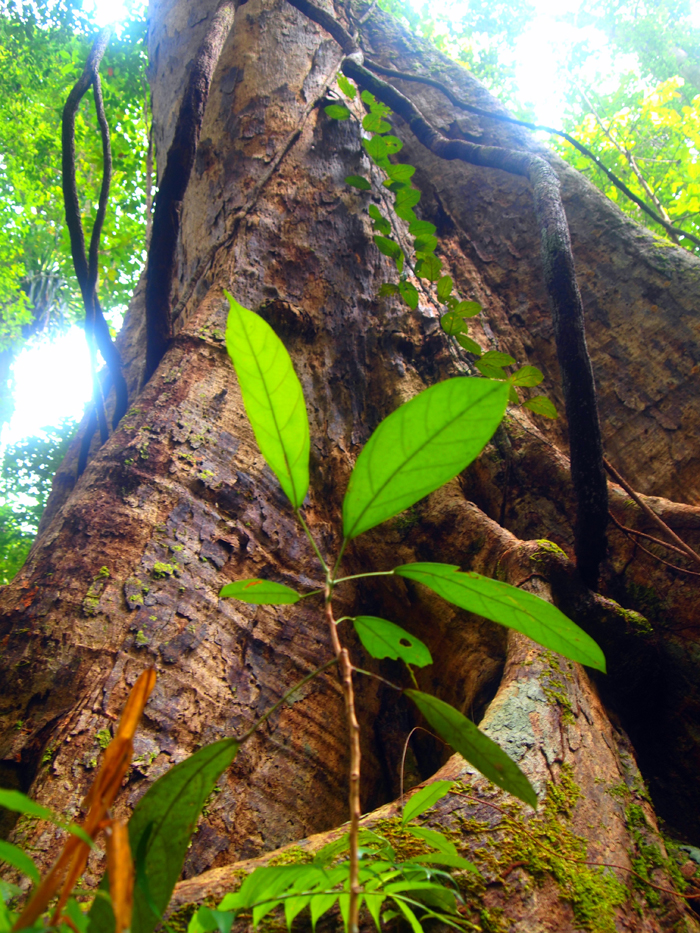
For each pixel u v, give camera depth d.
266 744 0.88
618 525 1.01
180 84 2.22
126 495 1.00
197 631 0.90
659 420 1.35
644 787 0.67
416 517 1.20
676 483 1.26
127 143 4.70
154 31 2.59
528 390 1.53
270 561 1.06
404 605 1.14
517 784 0.34
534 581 0.93
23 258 6.91
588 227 1.71
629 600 1.00
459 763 0.61
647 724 0.88
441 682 1.02
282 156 1.73
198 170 1.83
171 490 1.03
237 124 1.81
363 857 0.48
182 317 1.56
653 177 4.41
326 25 1.95
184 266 1.70
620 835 0.58
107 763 0.26
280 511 1.12
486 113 1.86
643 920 0.52
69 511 0.98
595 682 0.86
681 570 0.95
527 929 0.46
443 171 2.08
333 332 1.47
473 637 1.00
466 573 0.36
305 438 0.36
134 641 0.84
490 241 1.90
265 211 1.60
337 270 1.56
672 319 1.45
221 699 0.87
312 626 1.04
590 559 0.93
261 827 0.81
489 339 1.63
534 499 1.22
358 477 0.34
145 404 1.14
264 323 0.34
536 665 0.75
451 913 0.45
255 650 0.95
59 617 0.84
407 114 1.90
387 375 1.44
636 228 1.65
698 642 0.90
